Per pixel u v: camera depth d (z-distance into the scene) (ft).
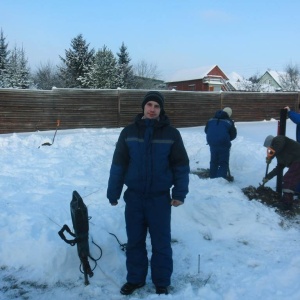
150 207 11.10
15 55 152.25
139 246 11.48
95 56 118.01
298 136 20.29
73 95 55.57
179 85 203.00
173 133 10.94
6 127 52.26
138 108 59.52
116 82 117.29
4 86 131.75
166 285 11.27
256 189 20.62
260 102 68.74
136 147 10.85
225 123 24.56
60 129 55.21
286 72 191.21
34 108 53.52
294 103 70.90
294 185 18.12
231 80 232.12
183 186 10.97
